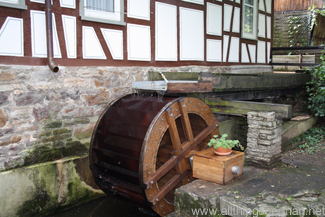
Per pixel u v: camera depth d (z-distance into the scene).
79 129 4.23
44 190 3.87
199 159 3.50
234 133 6.52
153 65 5.17
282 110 3.91
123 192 3.85
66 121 4.09
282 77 6.04
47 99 3.88
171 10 5.40
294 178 3.45
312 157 4.52
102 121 4.11
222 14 6.57
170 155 4.09
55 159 4.04
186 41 5.76
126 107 4.20
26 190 3.70
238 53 7.22
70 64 4.06
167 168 3.62
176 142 3.73
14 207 3.61
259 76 5.38
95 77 4.34
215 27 6.43
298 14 13.01
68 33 4.02
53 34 3.88
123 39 4.66
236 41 7.11
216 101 4.72
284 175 3.56
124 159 3.70
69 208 4.16
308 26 12.40
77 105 4.18
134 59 4.84
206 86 4.25
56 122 3.99
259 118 3.79
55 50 3.91
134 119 3.91
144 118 3.79
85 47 4.21
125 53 4.70
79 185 4.23
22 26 3.60
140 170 3.32
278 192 3.03
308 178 3.45
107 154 3.89
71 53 4.07
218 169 3.30
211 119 4.46
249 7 7.57
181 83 3.94
